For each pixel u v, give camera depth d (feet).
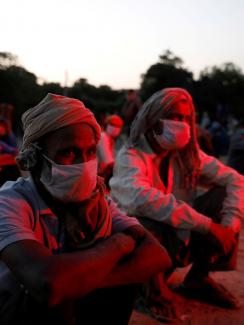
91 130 5.81
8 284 5.90
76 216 6.00
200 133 33.63
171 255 10.05
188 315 10.23
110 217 6.47
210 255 10.61
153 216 9.74
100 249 5.86
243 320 10.19
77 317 6.63
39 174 5.97
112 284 6.16
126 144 10.48
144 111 10.11
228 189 10.81
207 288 10.96
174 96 9.98
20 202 5.87
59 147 5.65
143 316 9.93
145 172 10.21
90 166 5.74
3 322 5.90
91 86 67.36
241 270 13.38
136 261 6.33
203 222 9.77
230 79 151.33
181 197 10.87
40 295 5.23
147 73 133.18
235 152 30.99
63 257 5.46
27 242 5.50
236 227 10.47
